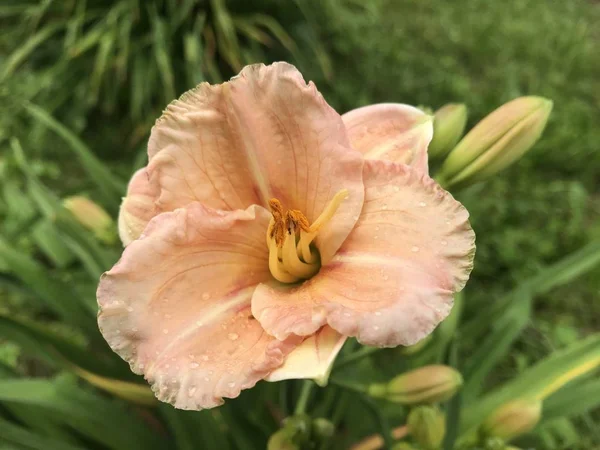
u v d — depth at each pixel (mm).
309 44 637
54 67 618
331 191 159
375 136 170
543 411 263
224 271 164
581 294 471
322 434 197
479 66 733
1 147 576
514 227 521
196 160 163
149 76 604
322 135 155
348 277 151
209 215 158
